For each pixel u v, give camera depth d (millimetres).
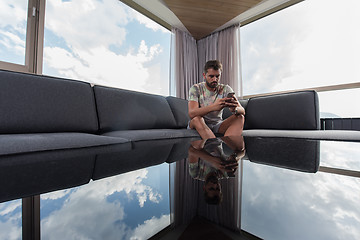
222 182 150
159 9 2590
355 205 105
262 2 2498
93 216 89
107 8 2195
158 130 1250
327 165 235
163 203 107
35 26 1583
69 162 261
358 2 2082
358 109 1983
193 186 138
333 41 2234
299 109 1364
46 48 1710
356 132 930
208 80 1413
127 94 1372
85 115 1061
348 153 358
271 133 1139
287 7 2559
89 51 2041
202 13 2535
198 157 285
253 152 344
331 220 84
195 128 1288
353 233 70
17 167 221
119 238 66
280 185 146
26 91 883
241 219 82
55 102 961
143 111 1402
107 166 231
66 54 1850
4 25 1426
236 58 2795
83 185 151
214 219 81
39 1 1607
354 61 2104
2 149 495
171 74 2879
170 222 81
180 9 2451
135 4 2471
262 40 2814
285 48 2598
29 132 862
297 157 295
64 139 658
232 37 2871
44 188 143
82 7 1972
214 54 3062
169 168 209
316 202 110
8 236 64
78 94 1065
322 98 2215
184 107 1844
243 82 3016
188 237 64
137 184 151
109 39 2225
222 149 388
